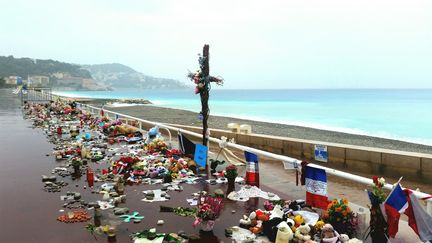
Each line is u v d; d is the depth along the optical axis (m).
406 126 30.28
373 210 4.72
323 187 5.82
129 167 8.62
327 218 5.23
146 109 48.72
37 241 4.88
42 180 8.01
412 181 10.45
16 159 10.24
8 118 22.30
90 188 7.43
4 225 5.45
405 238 4.81
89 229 5.27
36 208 6.19
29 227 5.36
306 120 35.69
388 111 46.25
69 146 12.09
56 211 6.04
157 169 8.47
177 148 11.66
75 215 5.76
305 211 5.91
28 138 14.17
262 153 7.26
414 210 4.46
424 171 10.18
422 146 17.94
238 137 16.44
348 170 12.07
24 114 24.98
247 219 5.55
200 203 5.77
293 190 7.56
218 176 8.36
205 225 5.22
